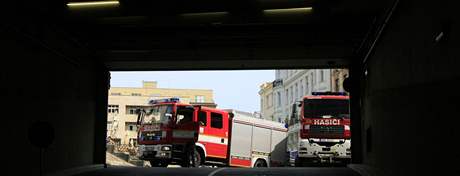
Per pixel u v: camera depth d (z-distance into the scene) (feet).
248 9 43.47
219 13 44.78
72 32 50.83
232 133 82.94
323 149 78.84
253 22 47.37
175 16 45.68
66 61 51.57
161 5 42.14
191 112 73.31
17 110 39.14
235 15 45.34
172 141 69.77
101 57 62.59
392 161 38.04
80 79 56.54
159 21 47.39
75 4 41.50
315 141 79.20
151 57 62.75
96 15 44.91
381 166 43.09
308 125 79.82
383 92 42.57
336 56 61.82
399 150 35.55
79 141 55.98
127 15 45.06
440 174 25.95
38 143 32.24
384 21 40.16
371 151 49.85
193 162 72.38
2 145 36.40
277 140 97.09
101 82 63.93
